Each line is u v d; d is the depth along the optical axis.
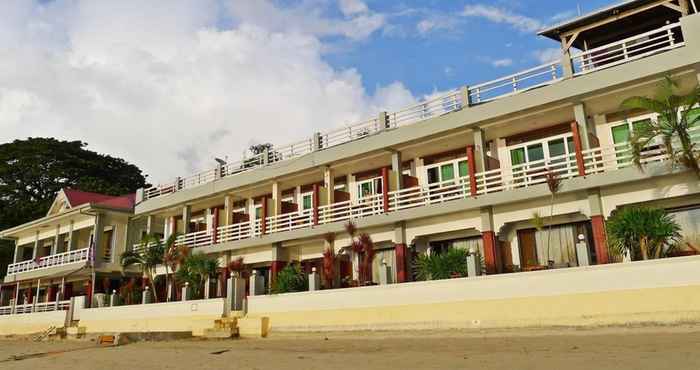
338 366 11.77
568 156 18.41
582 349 11.42
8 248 46.69
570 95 18.22
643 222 15.04
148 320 26.03
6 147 53.62
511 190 19.30
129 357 16.89
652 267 13.88
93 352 19.58
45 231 39.31
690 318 13.12
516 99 19.45
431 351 13.07
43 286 39.25
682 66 16.19
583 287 14.77
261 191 29.44
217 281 28.00
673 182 16.67
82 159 56.53
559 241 19.67
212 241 28.91
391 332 17.67
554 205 18.86
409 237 22.14
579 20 20.27
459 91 21.42
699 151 15.09
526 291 15.62
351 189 26.31
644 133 15.30
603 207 17.77
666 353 10.07
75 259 34.69
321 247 26.14
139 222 35.75
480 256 19.45
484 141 20.88
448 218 21.23
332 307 19.52
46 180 53.84
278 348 16.31
